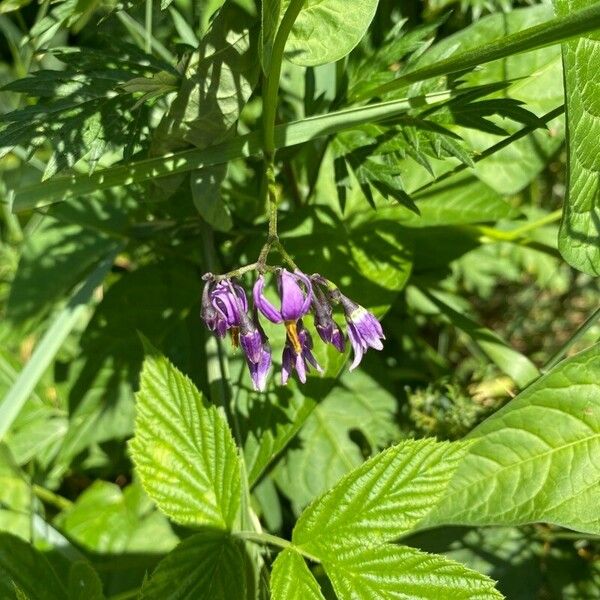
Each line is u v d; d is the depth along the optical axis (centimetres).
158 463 10
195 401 10
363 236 13
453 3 16
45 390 15
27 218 18
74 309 13
